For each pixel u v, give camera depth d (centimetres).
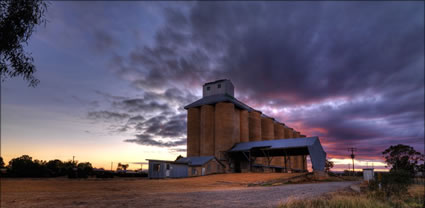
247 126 7325
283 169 7750
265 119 8419
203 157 5703
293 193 2114
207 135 6756
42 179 4547
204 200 1623
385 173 2489
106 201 1562
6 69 726
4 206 1389
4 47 698
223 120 6581
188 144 7012
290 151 5953
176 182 3644
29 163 5619
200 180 3931
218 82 7431
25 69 745
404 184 2381
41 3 758
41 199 1677
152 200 1617
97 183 3400
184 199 1675
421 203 1812
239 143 6525
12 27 703
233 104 6831
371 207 1232
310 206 1197
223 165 5881
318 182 4184
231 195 1950
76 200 1617
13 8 713
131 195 1952
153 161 4806
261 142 6028
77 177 5397
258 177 4019
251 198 1738
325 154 5581
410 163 9031
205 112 6919
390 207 1387
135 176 6538
